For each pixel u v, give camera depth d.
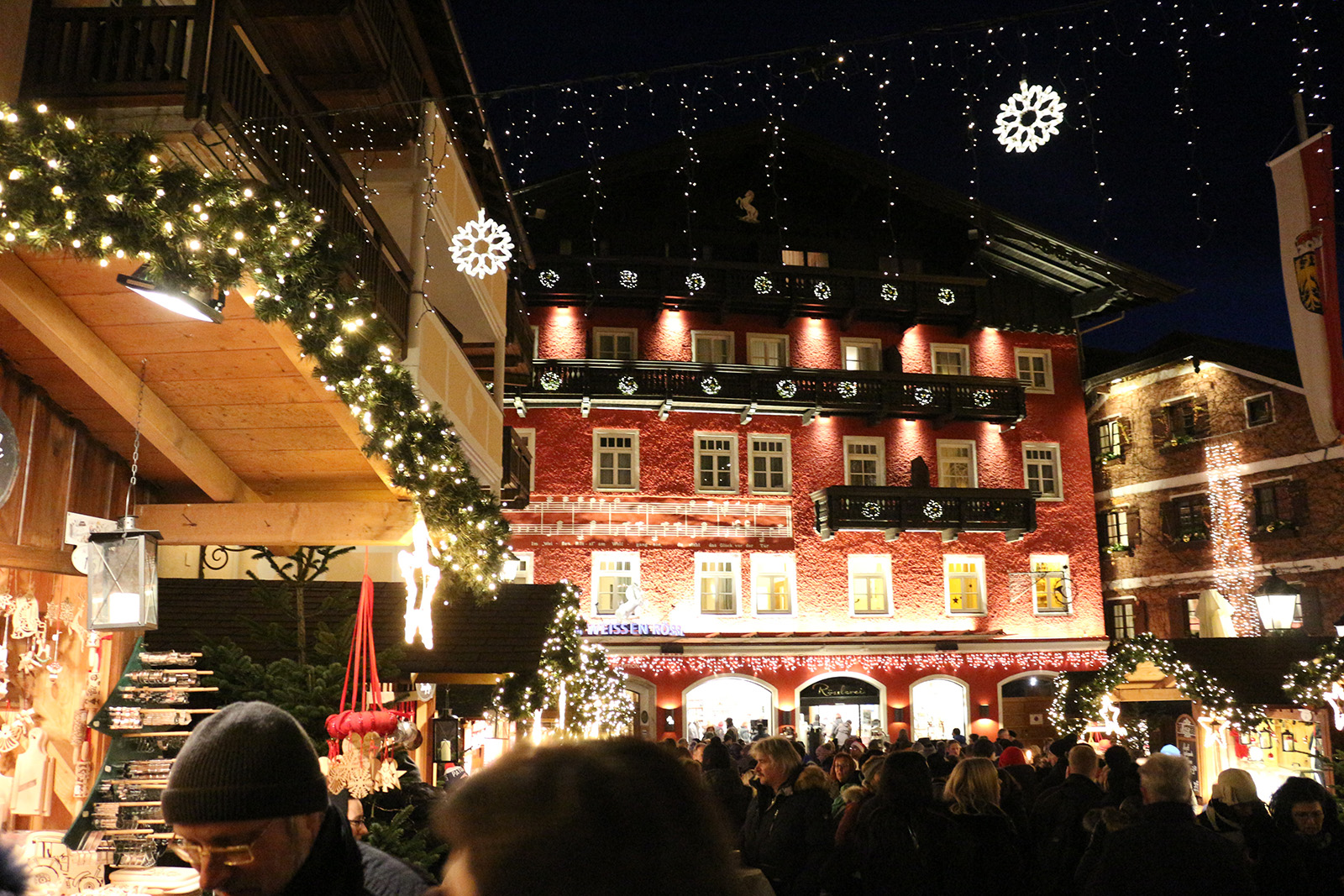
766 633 27.55
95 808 5.71
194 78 5.59
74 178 4.77
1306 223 7.79
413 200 12.22
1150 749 17.92
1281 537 26.34
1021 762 10.63
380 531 8.21
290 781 1.86
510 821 0.92
